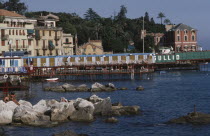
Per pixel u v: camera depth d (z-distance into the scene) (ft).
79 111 182.60
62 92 306.76
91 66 433.48
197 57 551.18
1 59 323.57
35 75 394.52
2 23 449.06
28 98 269.44
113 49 639.76
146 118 188.03
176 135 154.81
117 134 157.99
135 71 437.17
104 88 314.55
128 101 254.06
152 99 262.67
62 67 420.77
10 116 176.45
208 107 222.69
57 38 524.52
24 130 163.22
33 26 489.26
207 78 437.17
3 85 305.12
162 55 526.57
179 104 236.43
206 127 163.63
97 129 165.48
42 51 507.30
